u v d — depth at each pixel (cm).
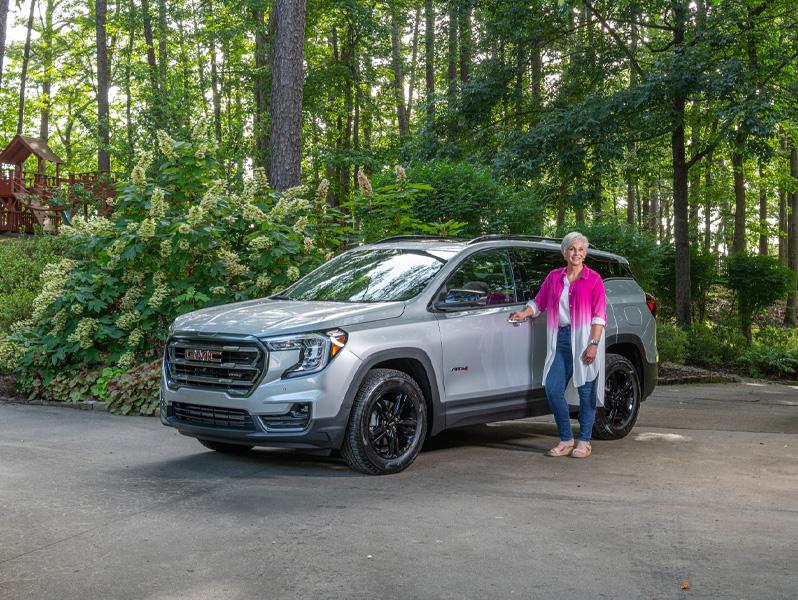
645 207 4734
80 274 1011
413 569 388
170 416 629
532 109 2319
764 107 1847
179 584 366
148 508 502
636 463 663
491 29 2245
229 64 3419
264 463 649
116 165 2692
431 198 1413
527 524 468
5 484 563
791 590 361
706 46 1964
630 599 350
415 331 626
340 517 481
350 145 3606
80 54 4128
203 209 978
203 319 633
